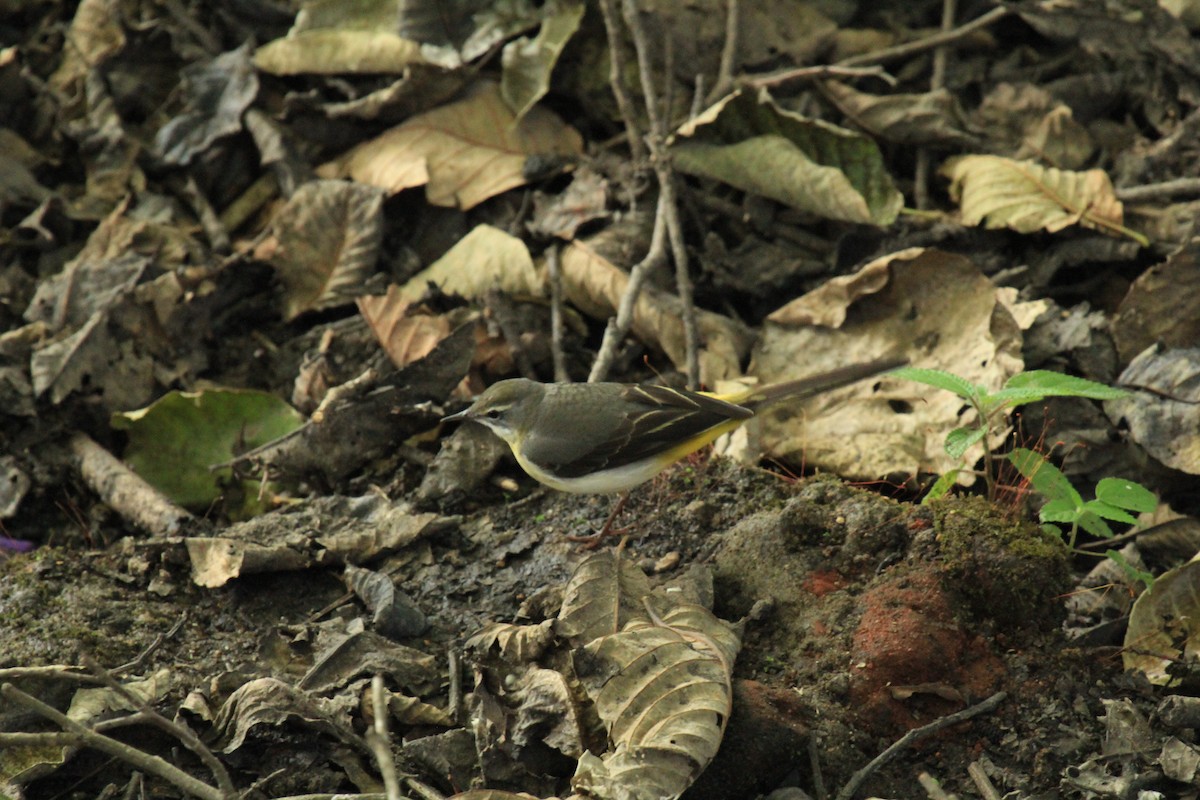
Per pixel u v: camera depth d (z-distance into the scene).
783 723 7.88
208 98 14.13
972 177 12.71
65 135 14.27
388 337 11.87
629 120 13.08
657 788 7.29
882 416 10.70
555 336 11.88
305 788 8.02
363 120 13.79
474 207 13.32
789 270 12.33
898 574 8.88
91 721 8.25
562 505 10.34
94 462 11.23
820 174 12.30
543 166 13.23
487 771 7.95
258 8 14.70
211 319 12.86
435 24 13.74
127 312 12.26
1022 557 8.73
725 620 9.03
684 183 12.84
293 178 13.55
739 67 13.88
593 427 9.36
